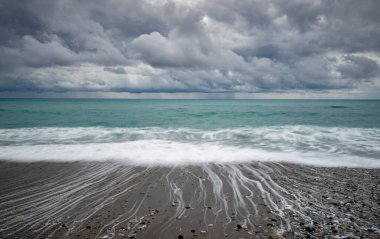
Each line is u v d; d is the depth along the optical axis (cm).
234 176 766
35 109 4034
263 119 2534
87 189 666
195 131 1688
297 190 646
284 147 1182
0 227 473
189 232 443
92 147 1165
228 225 465
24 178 755
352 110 4028
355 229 444
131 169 840
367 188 656
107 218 501
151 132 1644
